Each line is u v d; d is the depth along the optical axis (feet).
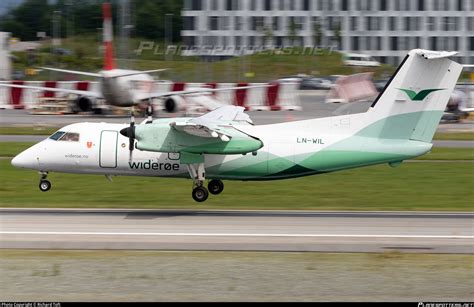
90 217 332.60
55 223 315.58
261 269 244.01
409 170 495.41
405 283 229.25
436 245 277.85
